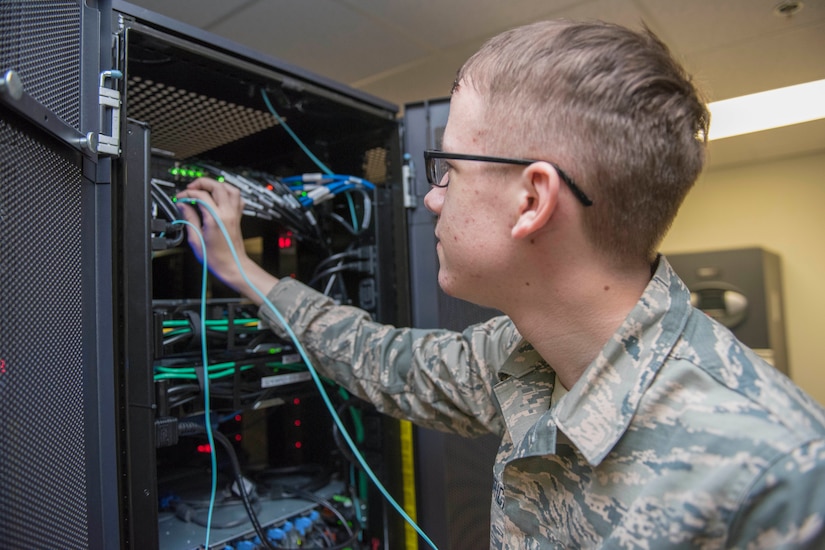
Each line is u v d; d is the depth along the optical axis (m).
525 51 0.55
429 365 0.82
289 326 0.89
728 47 1.52
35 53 0.50
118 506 0.61
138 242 0.65
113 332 0.62
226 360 0.86
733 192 2.65
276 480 1.11
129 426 0.63
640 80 0.51
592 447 0.51
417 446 1.02
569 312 0.57
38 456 0.49
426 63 1.74
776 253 2.52
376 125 1.05
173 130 1.00
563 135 0.51
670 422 0.49
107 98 0.62
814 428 0.44
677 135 0.52
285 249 1.13
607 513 0.51
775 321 2.30
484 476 0.98
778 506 0.41
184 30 0.71
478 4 1.38
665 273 0.59
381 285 1.06
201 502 1.00
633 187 0.51
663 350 0.52
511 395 0.68
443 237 0.62
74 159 0.58
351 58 1.69
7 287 0.45
